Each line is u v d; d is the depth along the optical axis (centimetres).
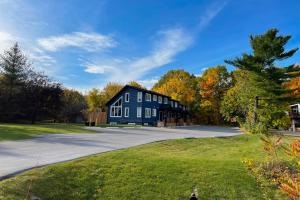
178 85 6869
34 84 4275
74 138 2062
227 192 938
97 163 1080
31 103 4153
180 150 1728
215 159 1316
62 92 4528
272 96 2828
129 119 5188
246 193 939
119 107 5356
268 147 1170
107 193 890
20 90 4125
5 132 2181
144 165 1084
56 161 1117
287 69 2947
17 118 4134
